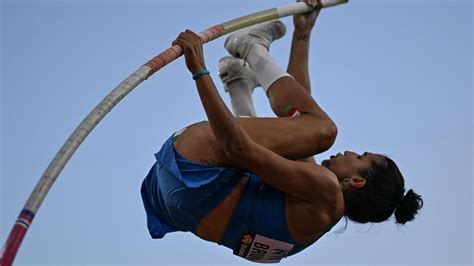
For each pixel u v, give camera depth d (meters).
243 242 6.55
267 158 6.05
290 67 7.80
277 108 6.84
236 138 5.97
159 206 6.72
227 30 7.09
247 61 7.41
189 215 6.47
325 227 6.49
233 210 6.39
